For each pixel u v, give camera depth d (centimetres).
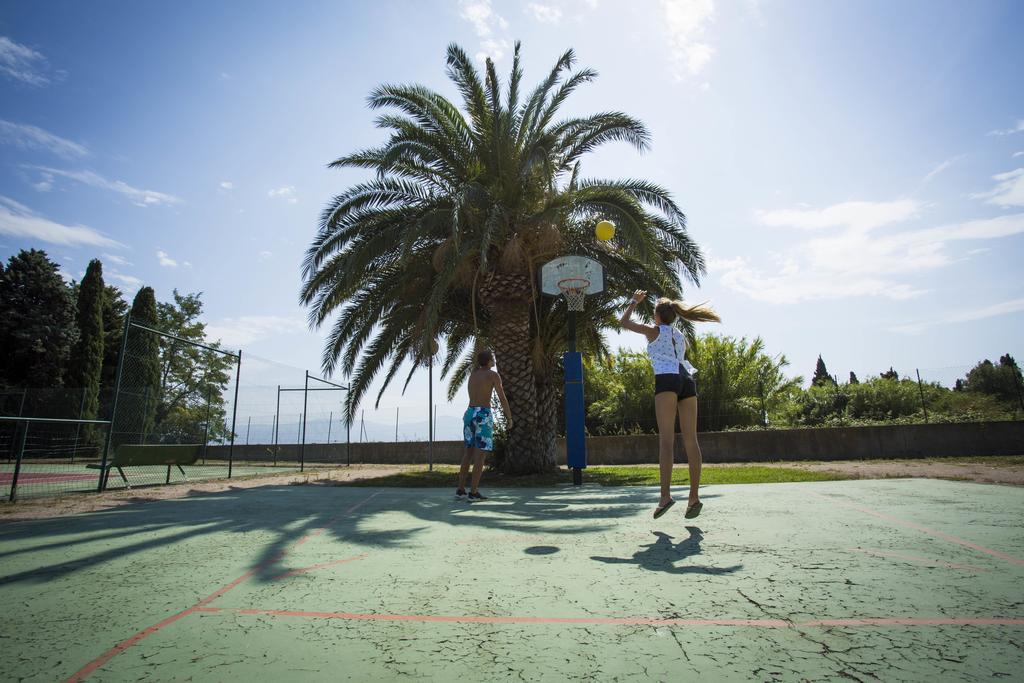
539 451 1223
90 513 543
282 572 286
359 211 1166
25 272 2855
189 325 3681
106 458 859
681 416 418
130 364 1288
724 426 2120
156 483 1013
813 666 165
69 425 2234
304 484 984
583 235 1212
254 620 215
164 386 2747
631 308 449
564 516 457
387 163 995
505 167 1152
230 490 827
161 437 1598
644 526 396
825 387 2536
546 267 1020
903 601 220
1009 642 178
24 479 1124
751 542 328
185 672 168
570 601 233
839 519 392
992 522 366
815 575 257
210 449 2559
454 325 1532
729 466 1374
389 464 2236
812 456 1639
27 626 210
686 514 399
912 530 347
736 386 2244
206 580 272
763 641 185
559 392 1672
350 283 1073
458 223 952
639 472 1254
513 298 1209
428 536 378
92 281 2950
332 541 364
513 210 1146
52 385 2795
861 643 181
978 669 160
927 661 166
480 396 623
